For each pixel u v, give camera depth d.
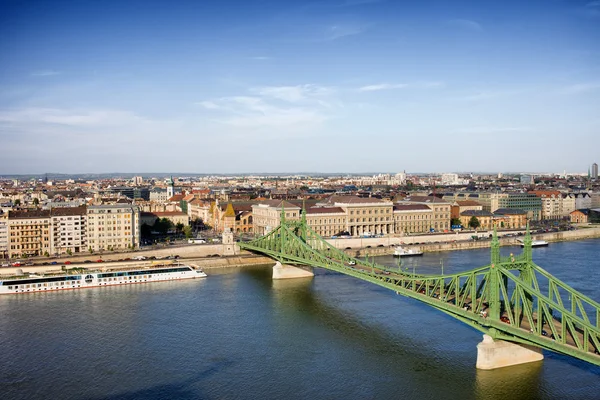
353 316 187.62
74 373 140.50
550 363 141.75
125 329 174.50
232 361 148.00
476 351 151.88
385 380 134.50
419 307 198.38
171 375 139.25
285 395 127.81
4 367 144.50
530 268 137.75
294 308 198.50
